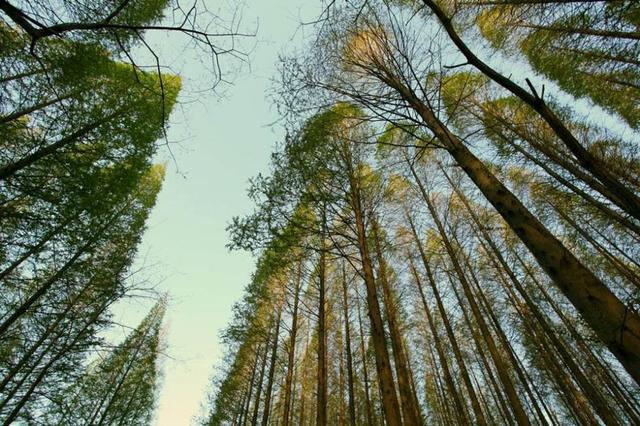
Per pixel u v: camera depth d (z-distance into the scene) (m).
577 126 9.84
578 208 10.09
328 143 6.86
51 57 5.86
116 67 8.21
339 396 18.28
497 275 13.11
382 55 4.80
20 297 8.99
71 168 7.04
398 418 4.76
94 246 9.52
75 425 11.94
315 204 7.10
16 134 6.21
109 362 15.37
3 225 6.93
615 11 5.54
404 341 18.52
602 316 2.02
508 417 10.95
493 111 10.43
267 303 13.10
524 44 8.80
